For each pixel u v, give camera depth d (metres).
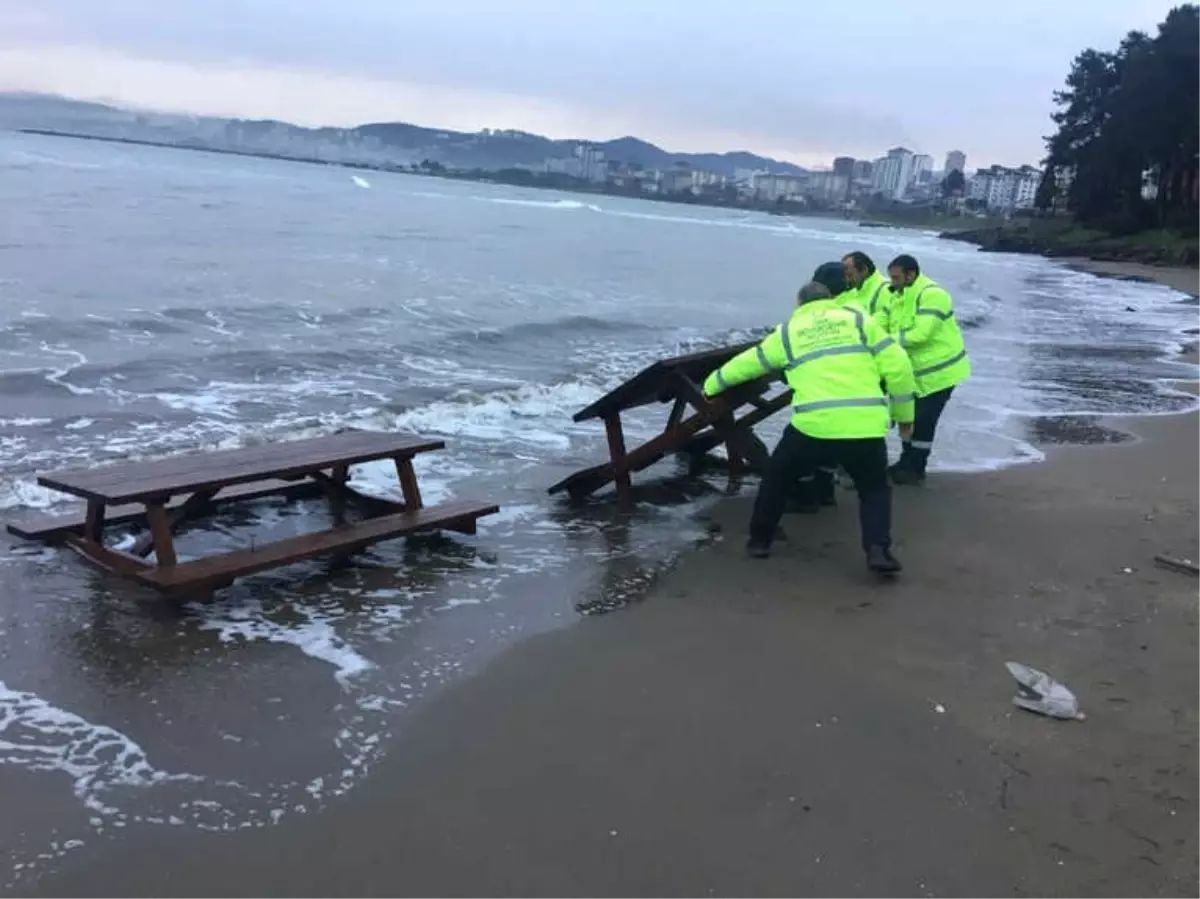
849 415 6.11
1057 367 17.67
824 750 4.19
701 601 5.90
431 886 3.27
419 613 5.68
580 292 27.09
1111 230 85.31
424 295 22.56
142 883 3.24
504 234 48.81
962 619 5.65
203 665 4.88
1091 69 94.81
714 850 3.50
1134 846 3.56
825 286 6.52
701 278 35.88
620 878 3.34
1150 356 20.08
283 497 7.83
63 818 3.57
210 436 9.82
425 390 12.73
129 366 12.82
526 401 12.40
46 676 4.68
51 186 48.66
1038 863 3.46
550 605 5.84
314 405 11.55
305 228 40.09
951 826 3.67
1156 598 6.03
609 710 4.52
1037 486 8.72
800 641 5.31
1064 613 5.76
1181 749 4.24
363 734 4.27
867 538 6.30
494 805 3.74
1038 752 4.20
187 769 3.94
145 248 27.12
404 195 85.94
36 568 6.04
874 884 3.33
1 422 9.77
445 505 7.13
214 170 96.19
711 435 9.12
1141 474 9.41
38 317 15.57
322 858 3.40
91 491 5.35
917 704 4.61
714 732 4.32
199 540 6.83
